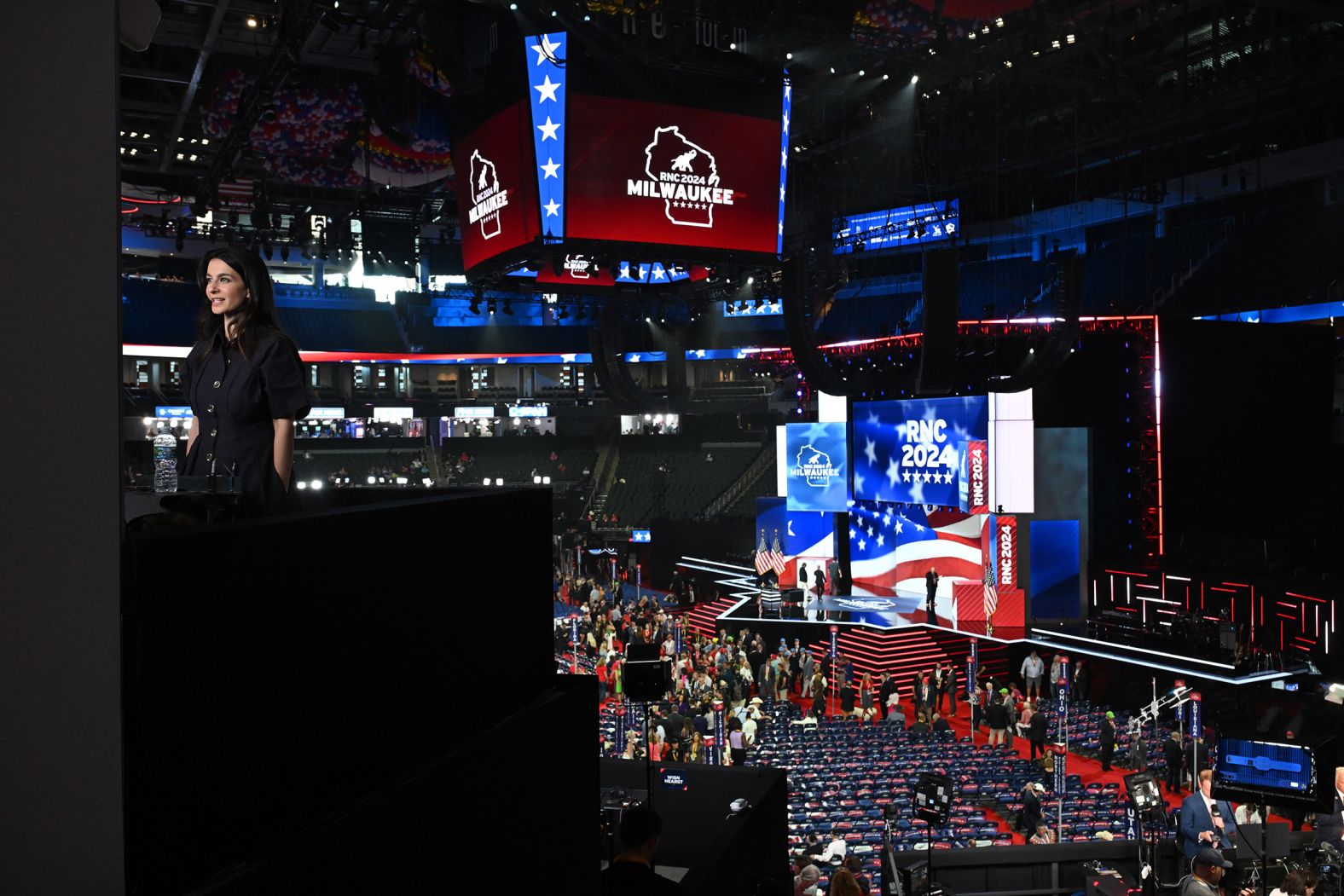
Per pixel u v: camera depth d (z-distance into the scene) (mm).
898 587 34844
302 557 2438
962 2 19469
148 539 2008
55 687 1876
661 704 20781
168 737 2021
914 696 25438
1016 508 30328
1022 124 28094
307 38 23000
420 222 35781
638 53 17844
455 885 2902
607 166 16750
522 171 16781
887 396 33812
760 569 36031
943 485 31578
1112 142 33219
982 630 29359
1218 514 31125
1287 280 34188
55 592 1889
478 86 20203
